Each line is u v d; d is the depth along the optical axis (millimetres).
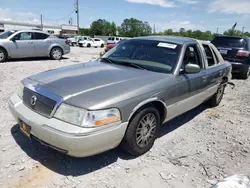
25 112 2711
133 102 2639
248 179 2223
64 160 2844
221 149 3395
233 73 8930
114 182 2520
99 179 2551
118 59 3830
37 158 2844
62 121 2377
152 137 3168
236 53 8438
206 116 4727
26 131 2697
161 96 3004
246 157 3221
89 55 16172
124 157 2998
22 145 3104
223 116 4789
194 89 3752
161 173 2729
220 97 5367
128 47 4020
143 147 3041
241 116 4836
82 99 2408
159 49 3734
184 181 2619
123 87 2732
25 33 10617
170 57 3545
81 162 2828
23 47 10492
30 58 11703
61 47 11867
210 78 4273
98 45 34094
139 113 2797
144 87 2844
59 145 2352
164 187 2502
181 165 2916
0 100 4797
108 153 3061
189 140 3604
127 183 2518
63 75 3041
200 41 4379
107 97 2488
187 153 3211
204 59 4180
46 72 3314
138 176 2646
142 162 2920
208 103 5254
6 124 3688
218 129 4105
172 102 3262
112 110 2447
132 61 3664
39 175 2551
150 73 3260
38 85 2760
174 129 3982
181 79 3379
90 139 2309
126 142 2809
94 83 2738
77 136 2258
